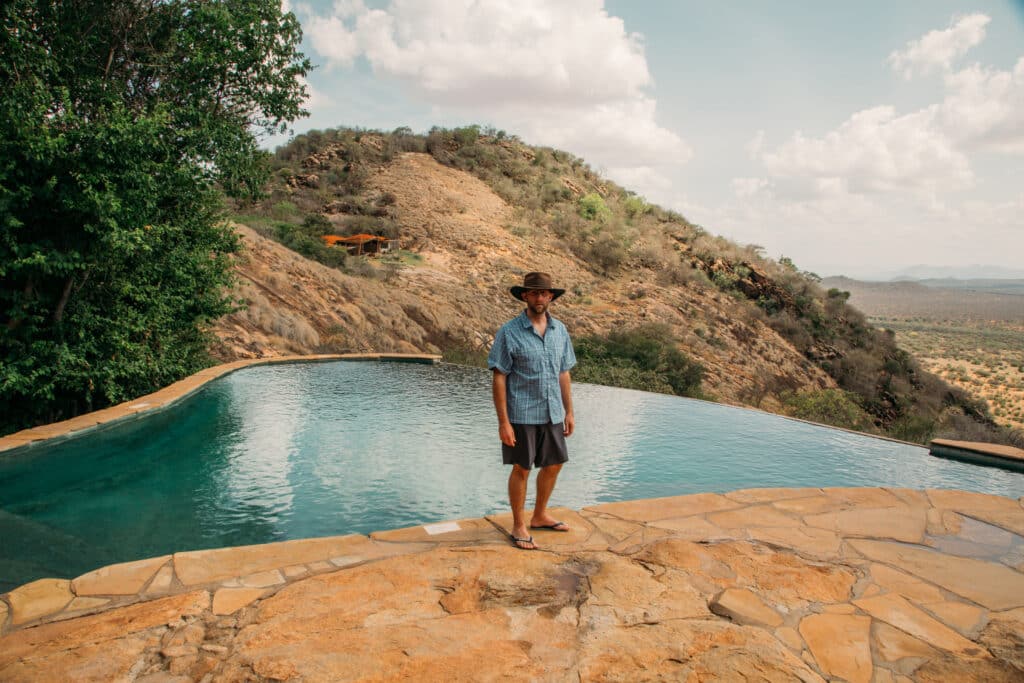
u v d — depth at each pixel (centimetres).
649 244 4519
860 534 375
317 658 224
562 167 5791
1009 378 9131
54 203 656
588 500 557
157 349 916
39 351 682
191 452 642
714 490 608
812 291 4509
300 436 730
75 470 562
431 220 4022
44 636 236
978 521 409
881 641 252
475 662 225
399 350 1889
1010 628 265
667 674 222
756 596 287
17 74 653
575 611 266
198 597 270
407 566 307
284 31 888
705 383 2659
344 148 5053
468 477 597
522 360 328
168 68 845
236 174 881
